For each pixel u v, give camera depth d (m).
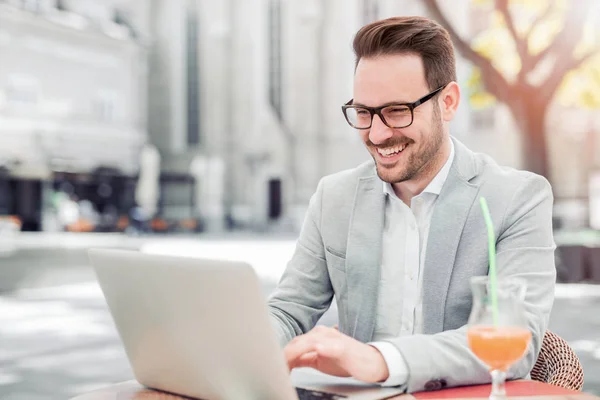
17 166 27.42
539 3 10.70
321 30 32.97
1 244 20.47
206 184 32.28
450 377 1.48
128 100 32.00
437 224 1.82
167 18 34.25
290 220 32.38
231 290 1.25
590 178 25.09
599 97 11.46
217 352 1.33
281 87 33.59
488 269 1.80
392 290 1.88
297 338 1.50
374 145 1.72
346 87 32.75
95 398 1.49
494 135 27.69
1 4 27.14
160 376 1.50
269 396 1.29
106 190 31.56
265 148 33.41
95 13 31.81
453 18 24.52
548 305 1.69
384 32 1.67
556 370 1.81
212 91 34.12
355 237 1.92
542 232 1.79
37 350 6.27
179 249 19.45
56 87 29.41
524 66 10.23
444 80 1.71
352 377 1.51
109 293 1.49
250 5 33.69
